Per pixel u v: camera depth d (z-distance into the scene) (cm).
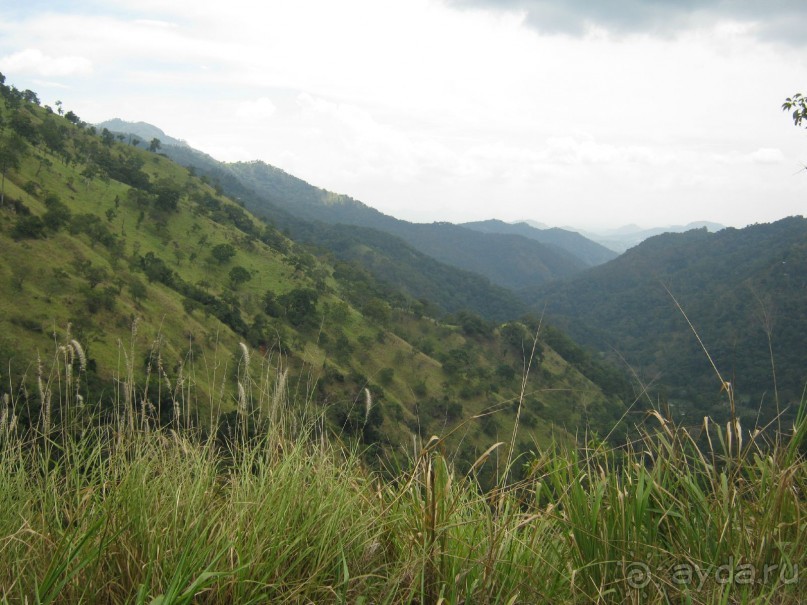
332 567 261
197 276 7088
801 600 242
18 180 6931
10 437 290
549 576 265
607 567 262
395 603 246
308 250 11869
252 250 8956
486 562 243
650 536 276
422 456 287
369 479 311
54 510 270
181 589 205
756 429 287
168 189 8981
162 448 301
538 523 277
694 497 286
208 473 287
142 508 254
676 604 262
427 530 261
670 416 303
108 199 8481
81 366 315
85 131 12369
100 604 233
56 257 4084
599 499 271
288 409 322
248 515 259
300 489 282
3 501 275
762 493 280
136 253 5822
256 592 229
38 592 200
